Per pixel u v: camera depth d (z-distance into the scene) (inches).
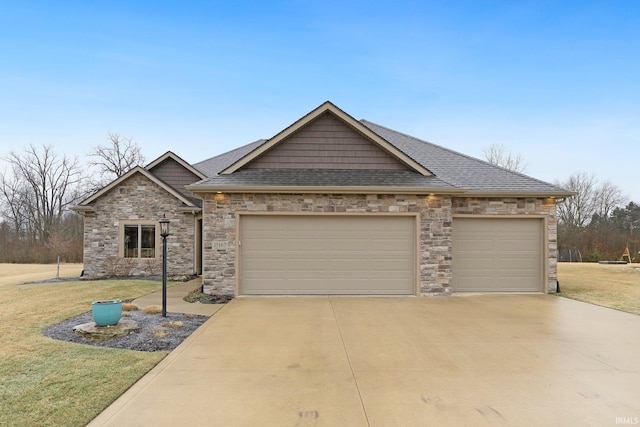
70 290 450.9
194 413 153.3
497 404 162.4
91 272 604.7
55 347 230.4
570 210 1549.0
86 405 156.8
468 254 448.5
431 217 426.3
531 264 450.6
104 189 604.1
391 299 405.1
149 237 609.0
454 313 337.4
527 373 197.2
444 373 197.2
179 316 321.7
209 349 234.5
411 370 201.2
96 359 210.4
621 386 181.3
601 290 465.7
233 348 236.7
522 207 449.1
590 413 154.9
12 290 455.5
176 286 501.4
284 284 423.8
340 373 196.7
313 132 469.4
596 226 1406.3
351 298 409.4
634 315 331.9
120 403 161.0
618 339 258.4
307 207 422.9
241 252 423.5
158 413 152.9
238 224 421.1
